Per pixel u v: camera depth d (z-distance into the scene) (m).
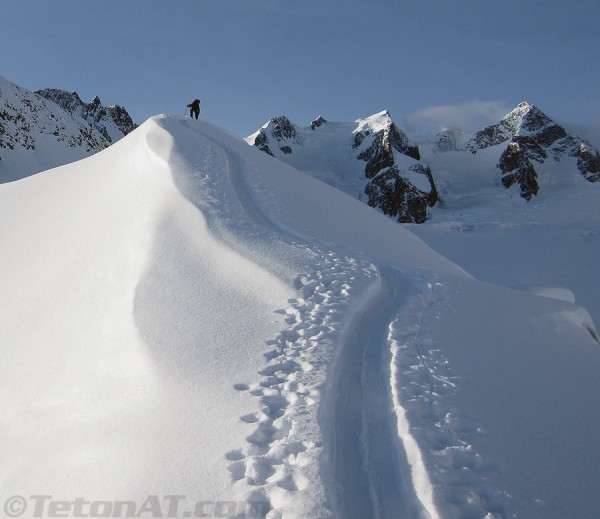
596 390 10.28
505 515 6.01
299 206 20.58
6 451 9.48
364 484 6.50
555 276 59.81
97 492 6.89
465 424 7.64
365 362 9.62
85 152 99.50
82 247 17.88
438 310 12.39
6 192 31.66
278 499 6.01
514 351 11.05
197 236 15.41
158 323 10.78
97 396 9.22
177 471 6.75
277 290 12.22
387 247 19.52
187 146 25.12
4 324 15.30
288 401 7.96
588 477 7.19
